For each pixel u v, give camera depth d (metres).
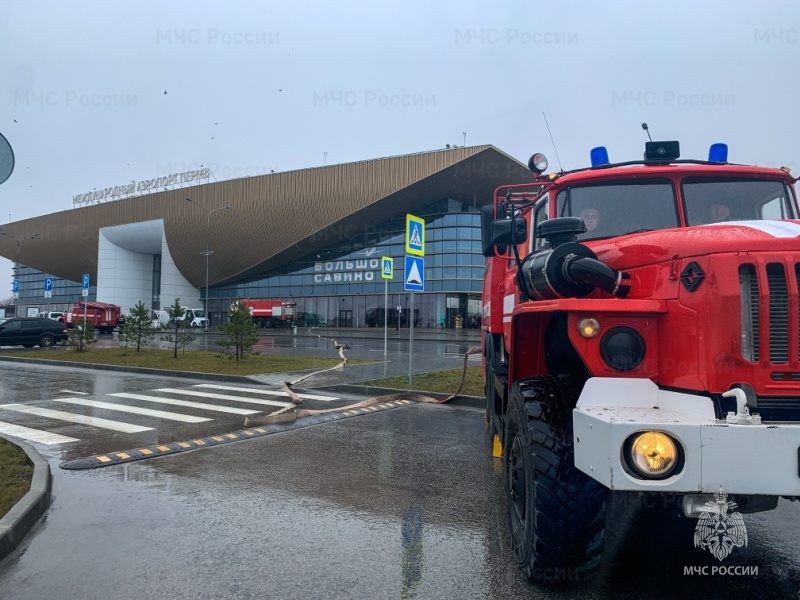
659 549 3.95
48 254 74.94
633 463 2.64
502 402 5.70
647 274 3.34
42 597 3.35
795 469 2.56
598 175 4.66
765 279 2.84
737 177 4.62
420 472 5.99
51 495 5.23
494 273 6.74
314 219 50.44
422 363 18.05
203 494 5.26
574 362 4.09
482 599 3.28
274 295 59.56
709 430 2.60
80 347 22.39
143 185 62.69
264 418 8.58
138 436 7.71
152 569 3.70
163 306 61.75
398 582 3.50
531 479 3.32
